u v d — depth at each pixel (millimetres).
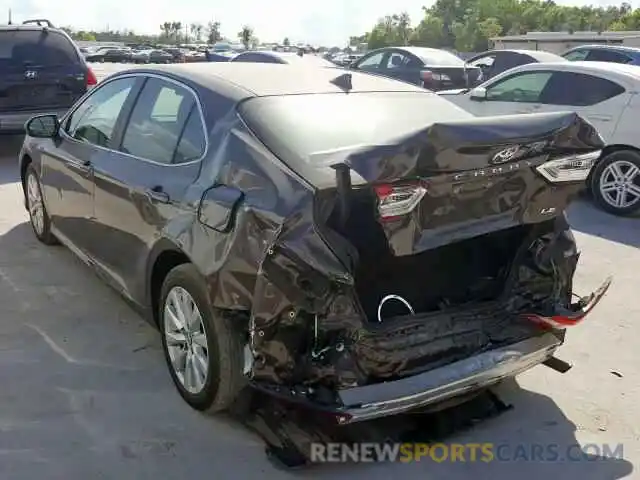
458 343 3303
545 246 3684
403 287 3547
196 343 3547
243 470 3234
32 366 4082
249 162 3301
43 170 5562
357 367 3035
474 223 3176
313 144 3402
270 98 3727
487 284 3674
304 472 3236
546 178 3283
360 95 4094
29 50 9711
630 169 8016
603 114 8258
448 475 3264
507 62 14500
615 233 7379
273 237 2943
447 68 14070
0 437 3398
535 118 3186
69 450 3322
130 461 3262
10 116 9547
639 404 3904
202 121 3730
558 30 101875
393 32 105938
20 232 6520
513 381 4121
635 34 48750
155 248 3811
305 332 2973
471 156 2959
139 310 4219
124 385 3910
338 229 2994
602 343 4645
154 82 4316
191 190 3520
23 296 5066
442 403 3553
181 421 3586
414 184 2861
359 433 3490
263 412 3451
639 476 3297
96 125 4809
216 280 3219
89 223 4750
